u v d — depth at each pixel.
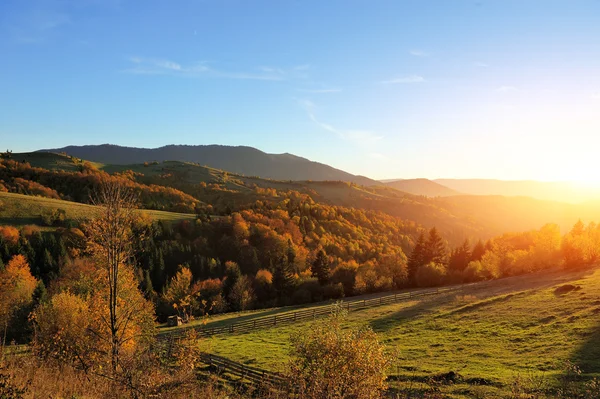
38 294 58.59
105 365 11.94
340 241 144.62
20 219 100.88
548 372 23.34
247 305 79.69
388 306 57.22
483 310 44.41
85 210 114.75
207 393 10.76
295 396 12.10
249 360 33.41
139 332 15.63
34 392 8.91
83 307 17.66
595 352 25.62
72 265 73.38
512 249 109.69
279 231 132.50
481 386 22.33
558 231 91.44
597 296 40.16
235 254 111.50
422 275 90.31
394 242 174.00
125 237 14.52
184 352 13.93
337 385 12.31
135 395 9.03
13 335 41.34
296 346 14.34
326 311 57.06
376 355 13.95
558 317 35.69
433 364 28.45
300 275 100.19
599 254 73.94
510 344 31.20
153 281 88.12
